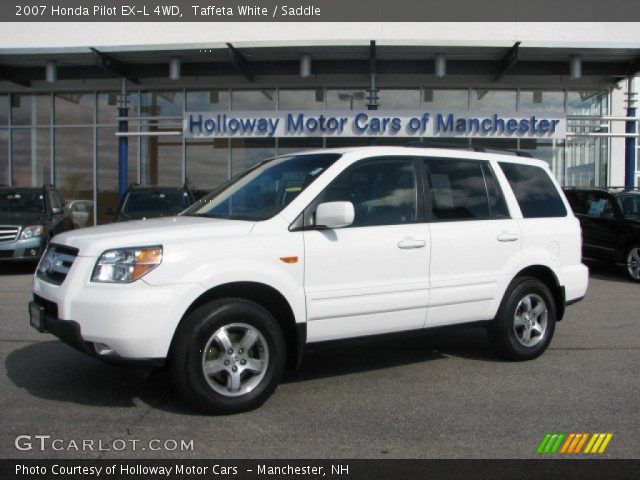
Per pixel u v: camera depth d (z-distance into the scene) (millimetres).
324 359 5887
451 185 5398
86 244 4262
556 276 5945
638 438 3957
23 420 4188
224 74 17219
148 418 4238
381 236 4848
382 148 5141
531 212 5883
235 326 4277
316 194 4688
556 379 5215
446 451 3742
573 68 15648
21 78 17703
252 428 4078
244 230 4410
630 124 16438
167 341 4047
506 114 15719
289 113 15914
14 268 12859
